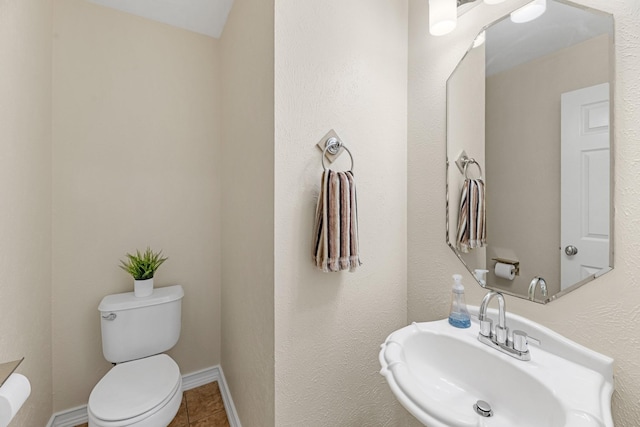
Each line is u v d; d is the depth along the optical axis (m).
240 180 1.40
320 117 1.07
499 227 0.95
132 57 1.64
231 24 1.57
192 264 1.83
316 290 1.07
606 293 0.71
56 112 1.44
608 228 0.71
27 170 1.16
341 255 1.00
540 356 0.79
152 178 1.70
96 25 1.54
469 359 0.87
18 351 1.09
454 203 1.10
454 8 0.97
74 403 1.50
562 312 0.79
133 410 1.09
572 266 0.77
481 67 0.99
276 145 0.98
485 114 0.99
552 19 0.81
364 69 1.17
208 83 1.86
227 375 1.69
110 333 1.42
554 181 0.81
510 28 0.91
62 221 1.47
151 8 1.59
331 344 1.12
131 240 1.65
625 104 0.68
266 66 1.03
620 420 0.69
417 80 1.25
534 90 0.85
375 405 1.24
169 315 1.56
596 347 0.73
